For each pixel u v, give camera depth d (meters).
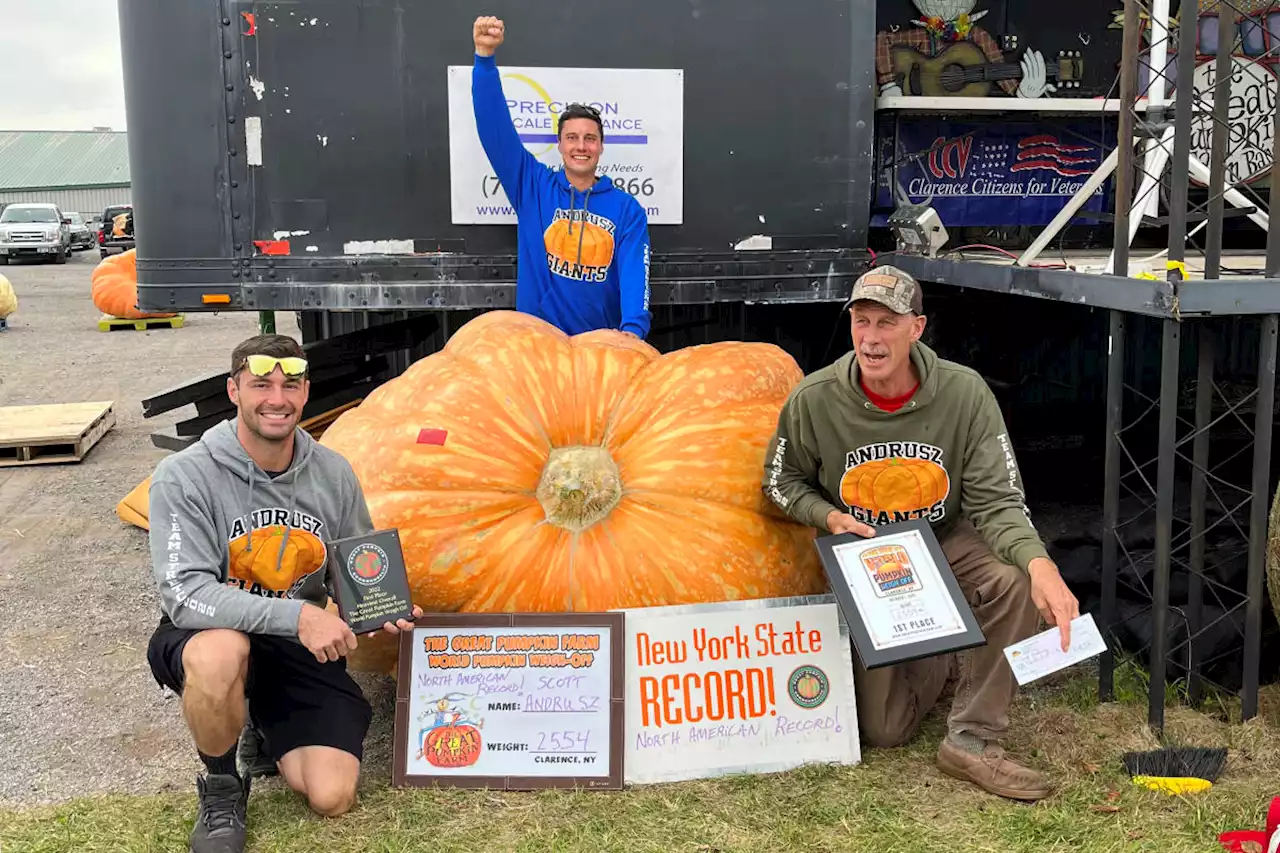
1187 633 3.52
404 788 2.95
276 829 2.76
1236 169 4.42
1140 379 5.46
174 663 2.65
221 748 2.67
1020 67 5.37
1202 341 3.20
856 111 4.41
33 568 5.14
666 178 4.31
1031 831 2.71
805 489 3.10
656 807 2.84
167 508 2.68
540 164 4.10
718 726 3.03
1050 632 2.73
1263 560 3.20
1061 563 4.28
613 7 4.20
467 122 4.19
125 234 30.95
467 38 4.15
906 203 4.81
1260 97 4.39
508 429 3.18
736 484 3.21
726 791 2.92
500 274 4.29
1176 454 3.37
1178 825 2.74
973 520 3.00
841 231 4.46
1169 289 2.96
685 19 4.23
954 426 2.98
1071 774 2.99
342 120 4.15
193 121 4.12
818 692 3.09
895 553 2.87
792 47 4.32
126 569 5.12
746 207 4.38
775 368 3.49
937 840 2.68
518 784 2.94
